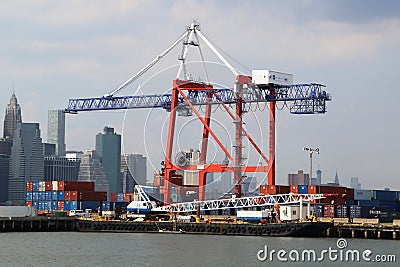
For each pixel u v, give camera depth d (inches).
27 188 7273.6
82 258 3806.6
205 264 3570.4
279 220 5265.8
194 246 4382.4
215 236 5142.7
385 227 5014.8
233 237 5036.9
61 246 4463.6
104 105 6939.0
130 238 5014.8
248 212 5359.3
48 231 6023.6
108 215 6230.3
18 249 4286.4
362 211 6043.3
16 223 6013.8
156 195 5743.1
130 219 5807.1
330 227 5049.2
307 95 5866.1
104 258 3801.7
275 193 5693.9
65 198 6988.2
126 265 3538.4
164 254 3941.9
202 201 5536.4
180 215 5743.1
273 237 5017.2
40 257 3863.2
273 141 5708.7
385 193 6643.7
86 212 6540.4
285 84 5866.1
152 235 5305.1
